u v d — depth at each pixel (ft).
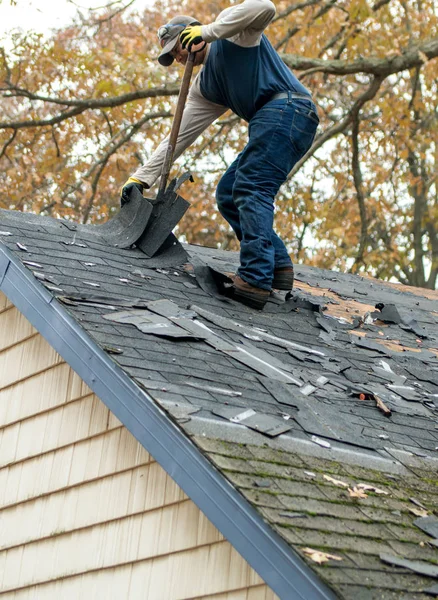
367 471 13.08
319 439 13.42
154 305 16.55
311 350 17.98
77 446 15.74
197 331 15.99
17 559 16.60
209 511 11.00
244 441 12.19
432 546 11.37
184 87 19.11
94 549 14.79
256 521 10.37
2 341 18.37
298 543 10.03
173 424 11.82
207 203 64.59
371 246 78.95
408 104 61.26
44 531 16.02
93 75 52.54
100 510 14.85
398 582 10.00
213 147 62.08
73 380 16.24
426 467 14.08
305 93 19.31
